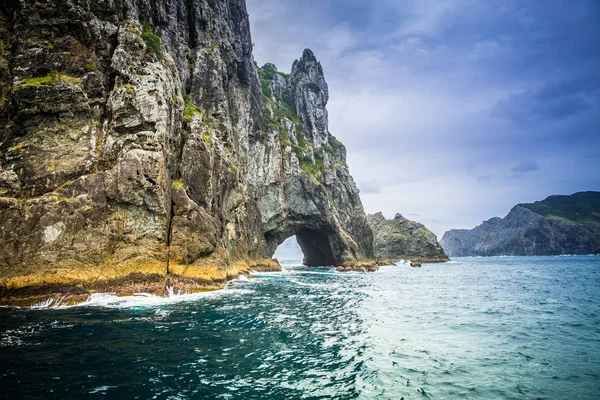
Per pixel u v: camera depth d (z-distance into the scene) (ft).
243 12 203.82
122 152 79.00
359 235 275.18
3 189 69.67
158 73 91.09
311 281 139.23
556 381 35.78
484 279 163.94
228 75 167.63
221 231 120.98
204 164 105.50
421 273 207.51
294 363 39.06
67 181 74.43
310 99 302.04
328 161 278.67
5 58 82.94
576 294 107.14
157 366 35.70
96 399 27.71
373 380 34.96
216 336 48.01
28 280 63.36
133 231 77.25
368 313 70.59
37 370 32.89
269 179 214.28
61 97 80.38
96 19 89.76
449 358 42.68
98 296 68.80
